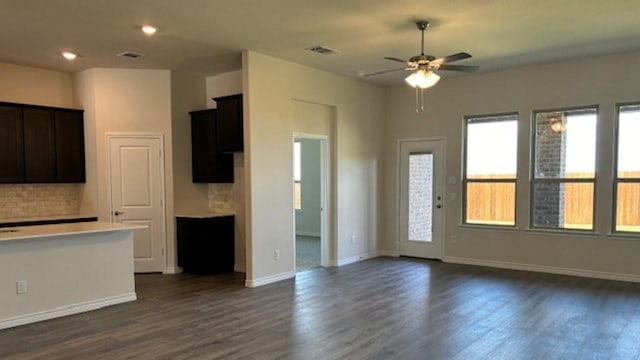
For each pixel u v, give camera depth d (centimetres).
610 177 607
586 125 630
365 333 404
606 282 589
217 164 667
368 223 779
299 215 1095
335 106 705
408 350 364
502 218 698
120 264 511
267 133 594
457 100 731
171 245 670
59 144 645
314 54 587
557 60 631
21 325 430
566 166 646
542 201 665
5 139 596
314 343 380
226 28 479
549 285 575
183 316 455
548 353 357
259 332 407
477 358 347
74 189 683
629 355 352
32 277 442
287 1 404
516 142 684
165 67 648
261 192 587
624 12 437
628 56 592
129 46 542
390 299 514
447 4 415
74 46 540
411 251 789
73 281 471
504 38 523
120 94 654
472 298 516
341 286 579
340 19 454
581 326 418
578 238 630
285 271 623
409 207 790
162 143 665
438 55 593
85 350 367
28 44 529
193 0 399
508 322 430
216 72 680
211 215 661
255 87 577
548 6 420
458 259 736
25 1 396
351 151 738
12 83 620
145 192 664
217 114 639
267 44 541
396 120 798
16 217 625
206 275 647
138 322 438
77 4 405
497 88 693
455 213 737
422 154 773
